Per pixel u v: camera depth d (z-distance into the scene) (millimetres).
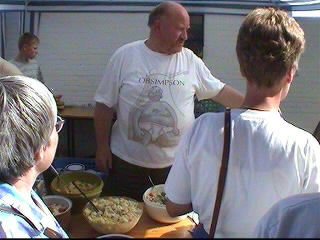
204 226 1162
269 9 1120
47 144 1183
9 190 1093
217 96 2332
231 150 1063
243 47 1092
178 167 1191
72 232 1514
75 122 4895
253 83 1091
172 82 2135
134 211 1572
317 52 5121
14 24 5004
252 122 1069
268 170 1043
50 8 4852
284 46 1043
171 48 2090
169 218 1593
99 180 1866
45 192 1806
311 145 1078
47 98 1172
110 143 2355
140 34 5137
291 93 5250
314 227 804
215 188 1096
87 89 5344
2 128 1081
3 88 1127
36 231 1099
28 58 4523
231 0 4430
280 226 815
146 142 2195
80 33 5148
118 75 2209
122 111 2225
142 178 2258
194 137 1137
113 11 4766
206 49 5070
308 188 1067
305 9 3812
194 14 4598
